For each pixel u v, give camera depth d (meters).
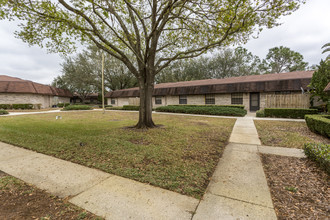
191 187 2.61
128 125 8.51
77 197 2.36
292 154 4.08
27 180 2.87
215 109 13.81
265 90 14.02
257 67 33.50
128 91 24.20
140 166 3.41
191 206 2.14
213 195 2.40
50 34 5.97
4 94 21.59
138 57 6.66
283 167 3.35
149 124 7.56
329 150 3.12
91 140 5.38
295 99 11.64
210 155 4.10
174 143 5.07
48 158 3.94
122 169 3.26
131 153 4.16
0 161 3.77
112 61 27.41
